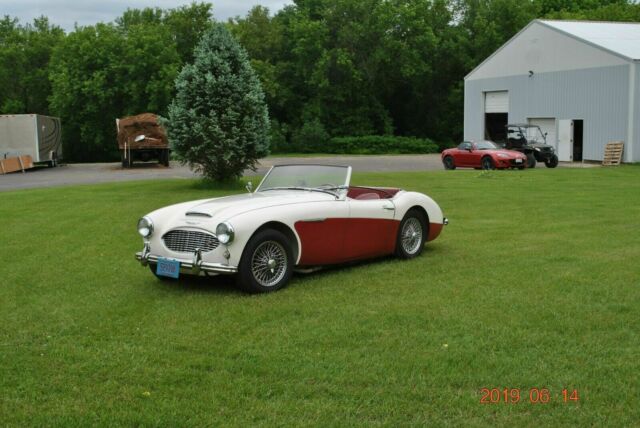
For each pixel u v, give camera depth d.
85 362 4.71
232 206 6.93
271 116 62.09
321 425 3.69
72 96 50.53
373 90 59.94
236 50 18.58
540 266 7.68
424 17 59.00
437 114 62.38
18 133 31.86
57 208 14.27
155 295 6.65
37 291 6.86
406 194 8.43
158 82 50.06
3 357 4.84
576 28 34.94
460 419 3.76
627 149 30.92
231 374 4.46
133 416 3.82
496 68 38.66
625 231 10.30
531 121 36.47
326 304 6.18
